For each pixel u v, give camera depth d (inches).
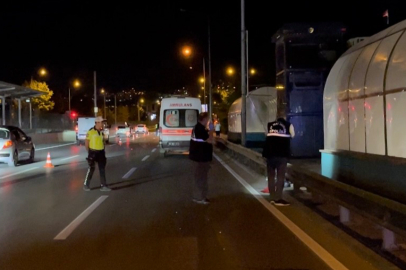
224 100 2947.8
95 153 581.3
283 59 854.5
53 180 687.1
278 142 485.4
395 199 406.0
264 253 314.0
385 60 434.6
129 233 369.4
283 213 443.8
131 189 598.9
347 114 517.0
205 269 282.0
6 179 701.3
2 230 379.6
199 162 496.4
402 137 400.5
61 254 312.8
